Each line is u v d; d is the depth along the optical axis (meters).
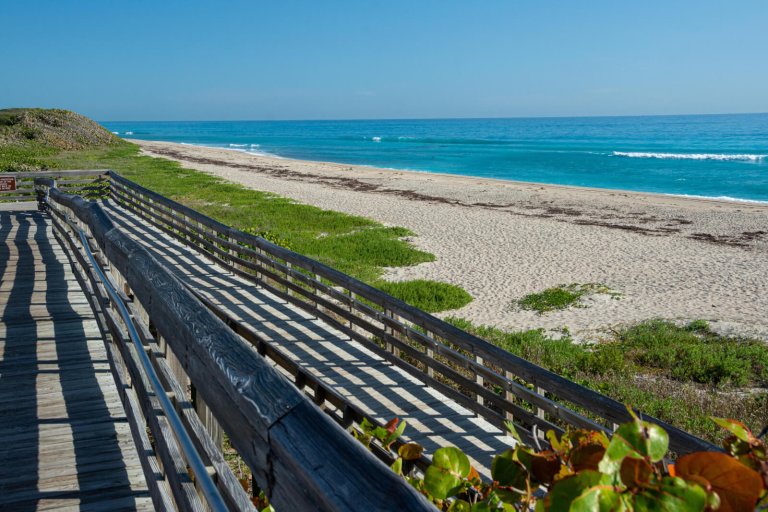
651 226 24.88
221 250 11.42
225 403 1.70
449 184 41.38
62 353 5.86
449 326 5.95
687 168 57.47
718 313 13.42
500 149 91.06
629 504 0.92
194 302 2.31
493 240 21.67
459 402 5.97
